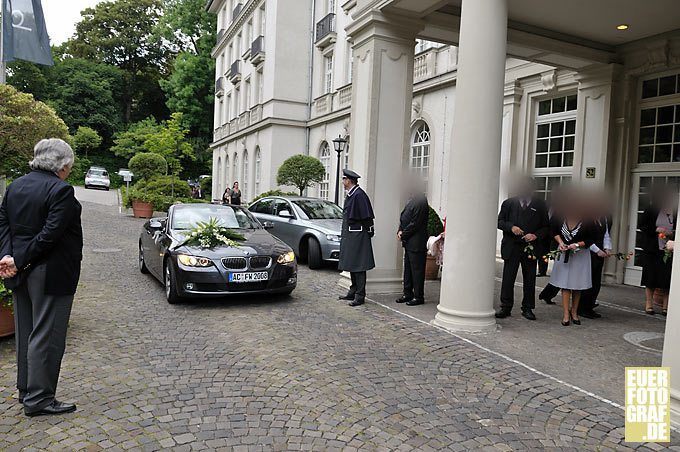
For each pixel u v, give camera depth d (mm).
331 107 21703
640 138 9586
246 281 6812
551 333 5965
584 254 6160
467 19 5805
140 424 3469
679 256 3660
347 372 4527
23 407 3670
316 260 10117
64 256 3520
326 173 22391
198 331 5695
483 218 5836
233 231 7797
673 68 8930
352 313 6676
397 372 4559
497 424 3600
